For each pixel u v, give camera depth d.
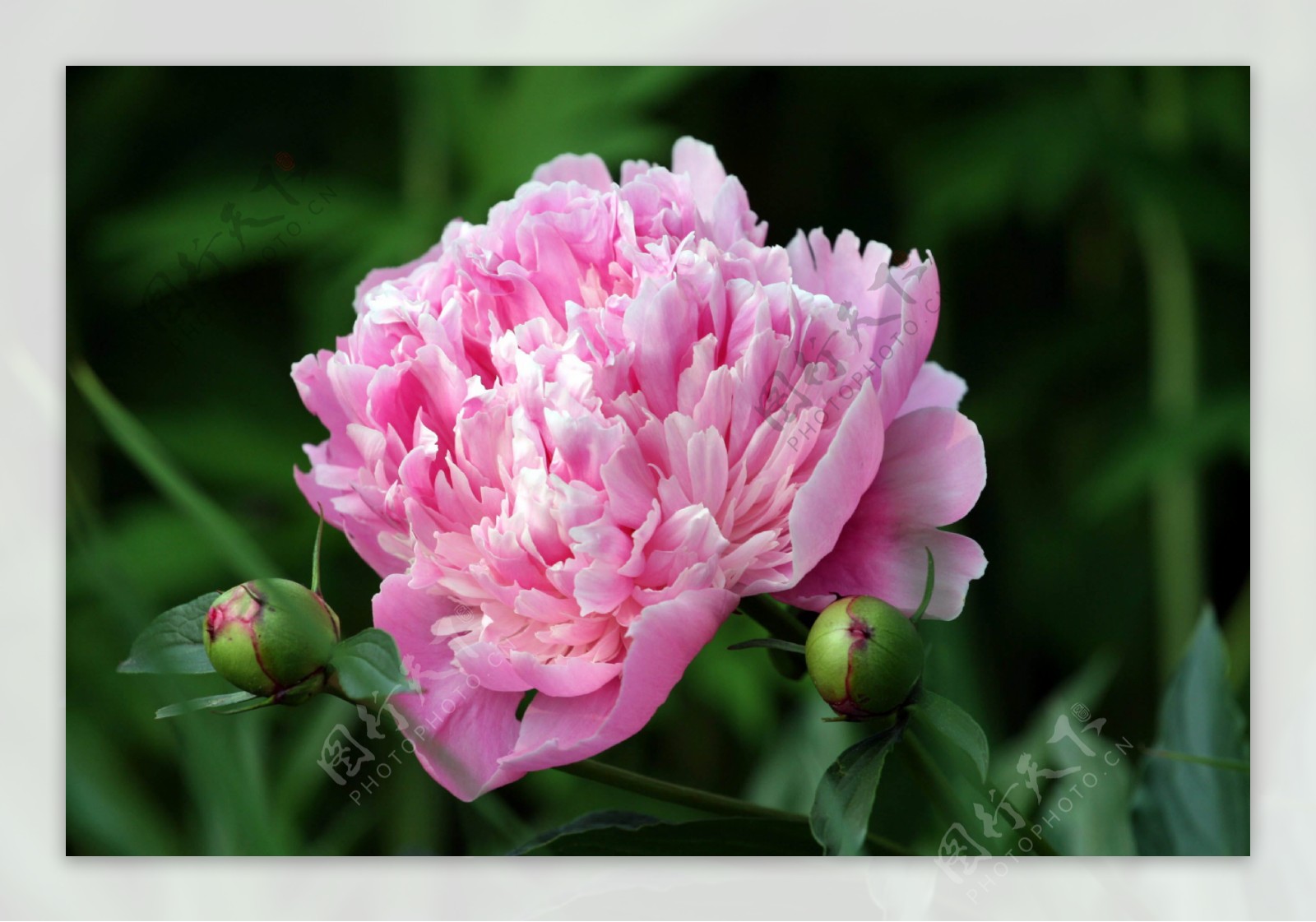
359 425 1.02
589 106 1.35
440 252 1.07
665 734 1.49
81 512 1.11
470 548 1.01
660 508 1.00
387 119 1.40
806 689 1.20
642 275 1.01
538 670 1.00
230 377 1.31
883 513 1.02
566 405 1.00
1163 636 1.52
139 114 1.27
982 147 1.50
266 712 1.09
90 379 1.07
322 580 1.31
